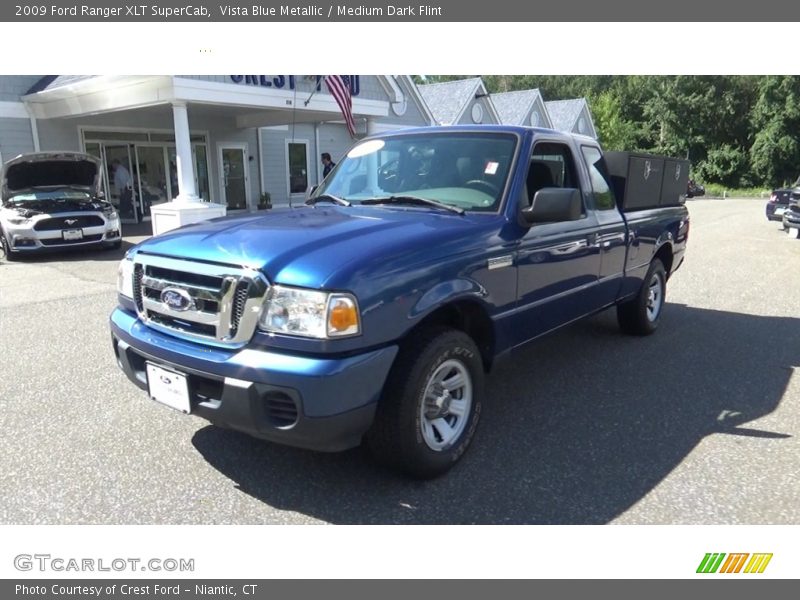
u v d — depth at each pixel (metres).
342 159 4.80
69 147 16.47
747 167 53.38
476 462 3.55
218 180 19.48
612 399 4.51
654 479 3.38
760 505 3.14
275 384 2.73
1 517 3.00
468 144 4.20
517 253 3.73
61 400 4.37
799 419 4.18
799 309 7.42
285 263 2.86
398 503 3.14
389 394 3.04
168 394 3.11
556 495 3.22
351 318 2.76
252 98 13.72
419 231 3.31
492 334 3.68
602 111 55.28
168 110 16.67
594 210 4.79
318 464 3.51
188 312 3.03
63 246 11.15
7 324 6.46
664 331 6.38
